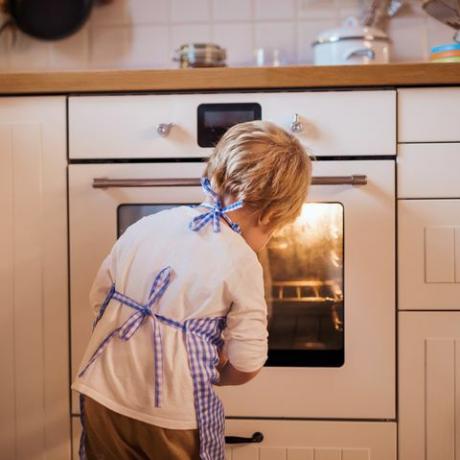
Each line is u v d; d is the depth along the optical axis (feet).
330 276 5.24
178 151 5.20
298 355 5.24
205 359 3.78
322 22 6.87
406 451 5.20
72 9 6.84
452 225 5.10
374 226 5.13
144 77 5.15
